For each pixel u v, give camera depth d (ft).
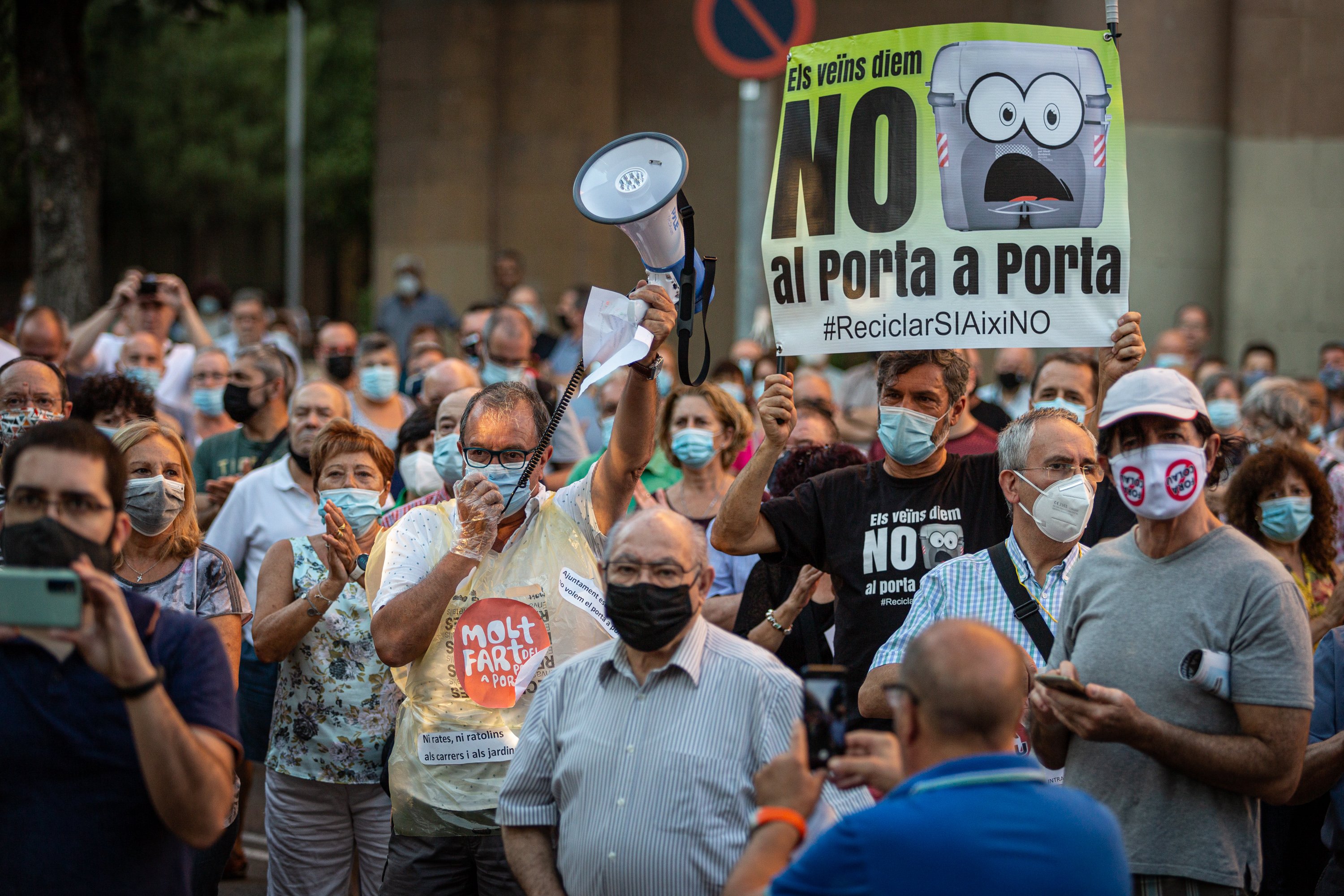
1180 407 17.70
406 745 20.72
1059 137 23.44
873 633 22.94
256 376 37.63
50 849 14.96
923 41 23.67
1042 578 21.65
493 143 84.79
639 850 16.88
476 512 20.12
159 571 22.74
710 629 18.17
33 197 60.18
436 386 35.65
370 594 22.06
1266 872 25.12
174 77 143.54
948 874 12.97
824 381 41.45
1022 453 21.34
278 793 25.35
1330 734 21.47
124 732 15.19
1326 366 57.41
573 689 18.26
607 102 84.07
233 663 22.50
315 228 154.92
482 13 83.97
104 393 33.09
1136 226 74.23
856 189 23.95
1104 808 13.78
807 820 15.19
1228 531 18.17
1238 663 17.39
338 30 150.00
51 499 15.03
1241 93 73.97
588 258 84.28
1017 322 23.40
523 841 18.21
